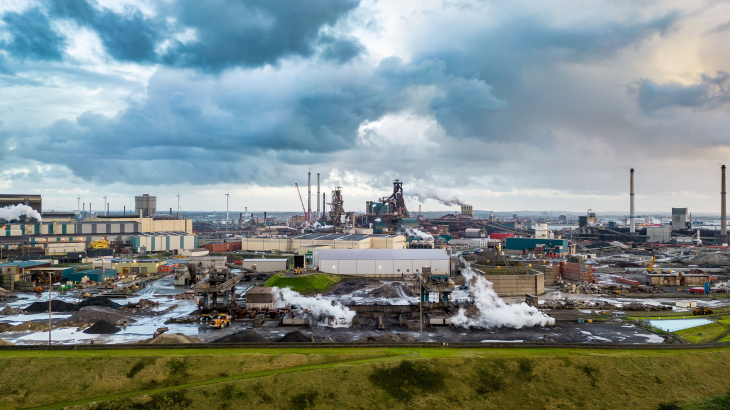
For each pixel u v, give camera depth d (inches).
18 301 6220.5
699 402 3093.0
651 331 4613.7
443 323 4849.9
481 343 3693.4
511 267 7475.4
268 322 5000.0
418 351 3540.8
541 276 6776.6
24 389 2955.2
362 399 2977.4
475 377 3206.2
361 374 3132.4
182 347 3486.7
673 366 3385.8
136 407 2783.0
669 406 3053.6
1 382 2997.0
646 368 3346.5
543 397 3090.6
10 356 3240.7
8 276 6983.3
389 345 3654.0
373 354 3442.4
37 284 7313.0
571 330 4648.1
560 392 3129.9
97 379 3051.2
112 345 3440.0
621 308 5703.7
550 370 3289.9
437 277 5388.8
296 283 6707.7
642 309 5649.6
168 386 3024.1
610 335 4448.8
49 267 7869.1
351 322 4921.3
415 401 2997.0
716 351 3587.6
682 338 4333.2
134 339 4291.3
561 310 5634.8
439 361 3312.0
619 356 3452.3
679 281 7859.3
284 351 3462.1
